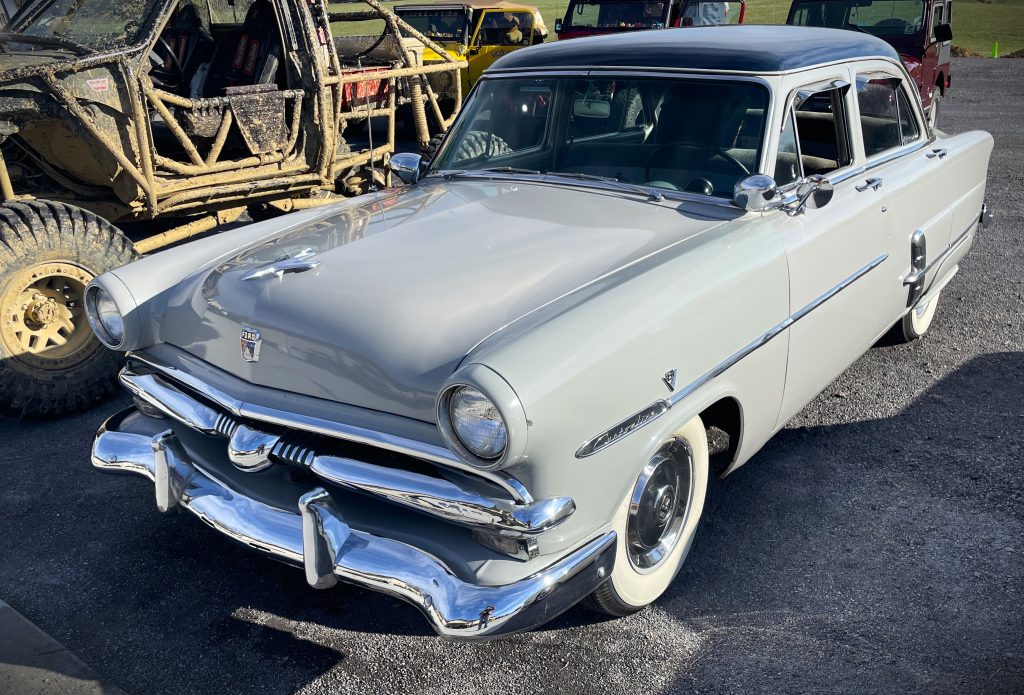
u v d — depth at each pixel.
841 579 3.24
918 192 4.42
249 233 3.64
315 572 2.59
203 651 2.93
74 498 3.92
